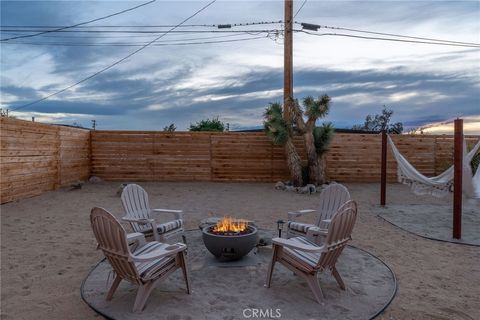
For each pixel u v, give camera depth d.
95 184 12.90
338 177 14.30
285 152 13.52
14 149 9.14
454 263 5.05
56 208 8.56
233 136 13.97
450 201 10.57
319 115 12.36
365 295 3.84
